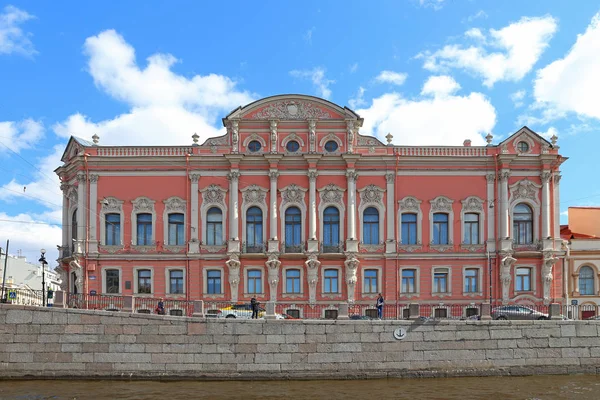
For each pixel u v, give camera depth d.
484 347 22.64
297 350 22.09
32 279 66.69
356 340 22.31
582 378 22.23
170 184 34.59
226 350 21.98
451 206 34.72
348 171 34.41
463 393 19.92
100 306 25.45
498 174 34.84
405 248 34.34
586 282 35.19
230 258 33.53
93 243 33.81
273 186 34.38
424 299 33.97
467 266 34.31
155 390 20.23
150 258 33.84
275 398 19.22
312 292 33.50
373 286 34.31
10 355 21.50
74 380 21.45
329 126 35.00
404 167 34.81
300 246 34.03
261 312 27.09
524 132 34.94
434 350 22.48
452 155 34.84
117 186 34.47
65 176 36.22
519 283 34.31
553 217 34.75
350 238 33.94
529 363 22.70
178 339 21.97
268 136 34.94
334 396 19.50
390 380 21.88
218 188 34.50
